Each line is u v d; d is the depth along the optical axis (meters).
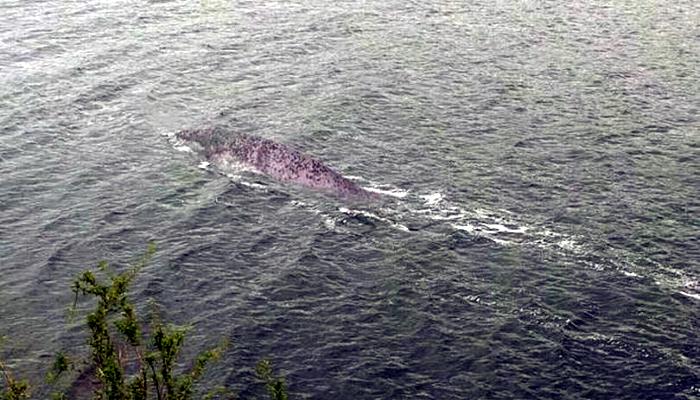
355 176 50.78
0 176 50.94
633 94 62.50
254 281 41.25
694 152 53.44
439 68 67.75
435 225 45.69
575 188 49.22
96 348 25.86
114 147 54.59
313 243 44.25
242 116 58.94
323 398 34.03
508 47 72.50
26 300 39.75
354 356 36.25
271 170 51.16
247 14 80.81
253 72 66.81
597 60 69.31
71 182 50.44
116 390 25.39
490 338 37.16
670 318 38.06
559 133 56.19
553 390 34.28
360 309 39.22
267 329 37.84
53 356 35.97
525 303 39.28
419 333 37.59
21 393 29.73
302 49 71.94
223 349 36.38
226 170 51.81
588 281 40.69
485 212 46.81
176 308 39.22
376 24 78.56
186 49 71.44
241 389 34.34
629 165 51.81
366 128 57.06
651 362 35.53
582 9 82.75
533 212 46.75
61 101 60.88
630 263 41.97
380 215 46.75
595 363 35.56
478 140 55.31
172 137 55.84
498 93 62.78
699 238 43.97
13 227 45.78
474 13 81.81
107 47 71.38
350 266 42.38
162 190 49.53
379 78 65.56
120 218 46.62
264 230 45.53
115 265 42.50
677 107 60.28
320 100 61.47
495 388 34.38
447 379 34.94
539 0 85.88
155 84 64.12
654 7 83.19
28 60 68.25
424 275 41.53
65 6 82.06
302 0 85.50
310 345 36.91
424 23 78.88
